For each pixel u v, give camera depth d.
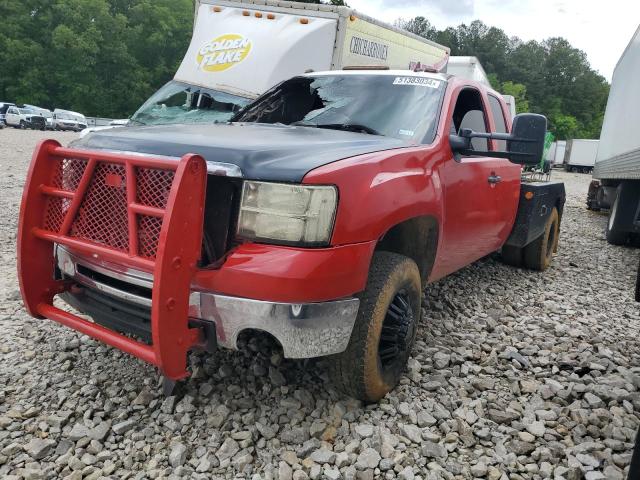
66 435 2.82
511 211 5.30
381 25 10.20
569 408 3.28
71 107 70.25
